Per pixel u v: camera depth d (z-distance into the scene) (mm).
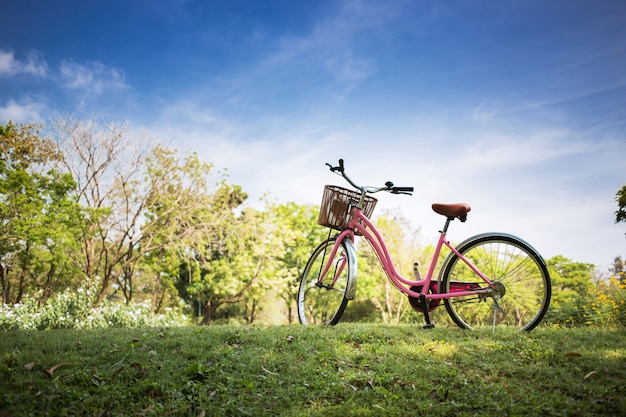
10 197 12305
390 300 18500
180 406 2459
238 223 18422
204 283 19234
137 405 2447
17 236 12312
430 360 3209
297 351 3332
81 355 3174
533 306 4207
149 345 3457
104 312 9703
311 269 5066
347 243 4523
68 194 13914
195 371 2834
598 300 7227
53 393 2508
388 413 2426
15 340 3611
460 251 4160
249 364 3037
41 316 8930
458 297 4250
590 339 3873
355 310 21359
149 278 21016
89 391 2568
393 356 3314
